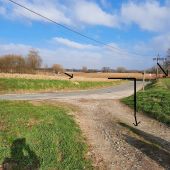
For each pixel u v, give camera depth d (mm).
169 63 69812
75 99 28016
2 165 7977
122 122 15594
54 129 11711
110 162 9055
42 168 8133
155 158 9469
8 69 54344
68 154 9258
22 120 12523
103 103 24938
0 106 16047
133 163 8992
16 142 9539
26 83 39438
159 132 13312
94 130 13352
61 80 47906
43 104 20625
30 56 58375
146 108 19688
